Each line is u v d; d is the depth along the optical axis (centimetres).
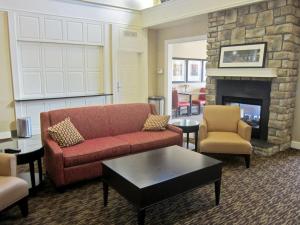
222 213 244
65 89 577
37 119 539
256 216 239
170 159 261
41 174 296
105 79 632
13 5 483
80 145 318
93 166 300
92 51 607
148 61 704
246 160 355
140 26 669
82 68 597
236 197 274
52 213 244
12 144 304
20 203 231
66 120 330
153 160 258
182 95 830
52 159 284
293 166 361
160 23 613
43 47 535
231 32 470
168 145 367
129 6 638
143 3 661
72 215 241
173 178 217
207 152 358
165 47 687
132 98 700
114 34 625
